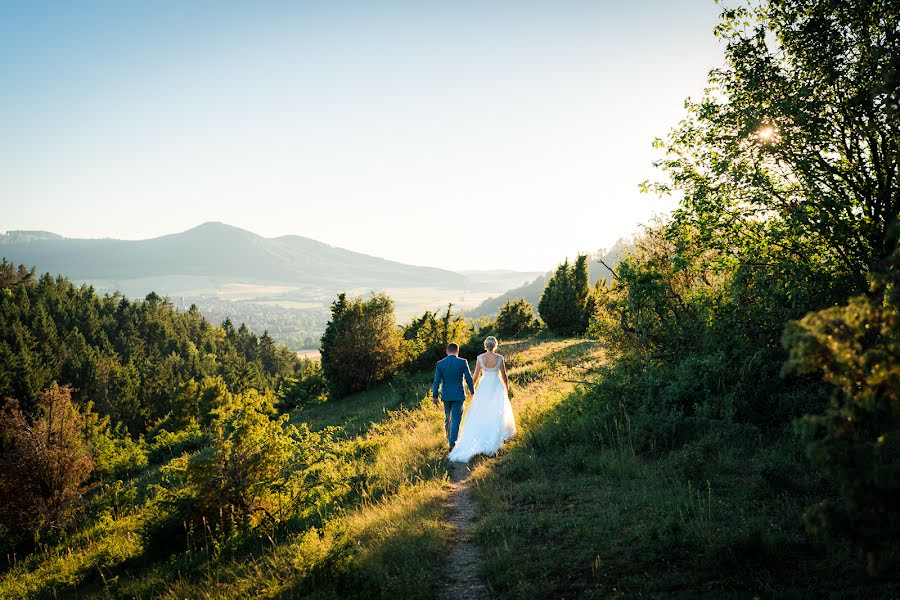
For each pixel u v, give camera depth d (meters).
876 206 7.37
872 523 2.69
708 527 4.75
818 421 2.64
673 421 7.75
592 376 12.58
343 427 19.12
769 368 8.02
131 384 81.62
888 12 7.24
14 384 66.62
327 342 32.72
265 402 10.67
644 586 4.05
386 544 5.59
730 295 8.97
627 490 6.20
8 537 14.80
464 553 5.45
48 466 15.37
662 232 10.30
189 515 8.62
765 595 3.66
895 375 2.41
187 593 6.20
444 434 11.41
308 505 8.60
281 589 5.15
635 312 10.41
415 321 39.53
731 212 8.97
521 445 9.09
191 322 146.12
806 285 8.05
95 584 8.36
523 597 4.17
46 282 126.38
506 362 23.70
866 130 7.06
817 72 8.19
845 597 3.48
